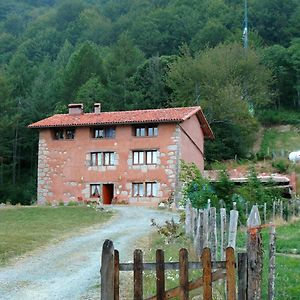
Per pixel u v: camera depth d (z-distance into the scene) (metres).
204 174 38.84
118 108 67.12
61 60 97.12
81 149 44.50
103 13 127.62
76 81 72.12
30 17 141.25
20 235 21.38
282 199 26.98
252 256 7.70
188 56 68.44
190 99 63.22
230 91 61.53
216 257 12.52
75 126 44.50
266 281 11.33
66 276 14.09
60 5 133.00
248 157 61.91
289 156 54.53
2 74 70.50
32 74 84.31
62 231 23.91
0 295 12.05
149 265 7.70
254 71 67.75
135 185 42.66
